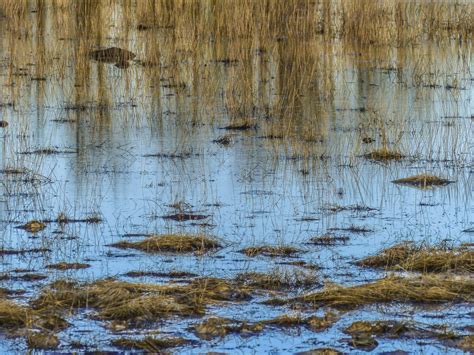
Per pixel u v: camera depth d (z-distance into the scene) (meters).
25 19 67.31
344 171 36.06
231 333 20.83
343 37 66.69
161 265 25.12
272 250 26.34
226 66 57.34
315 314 21.89
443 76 56.16
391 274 23.98
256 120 45.00
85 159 37.69
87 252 26.20
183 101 48.91
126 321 21.34
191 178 34.88
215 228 28.62
